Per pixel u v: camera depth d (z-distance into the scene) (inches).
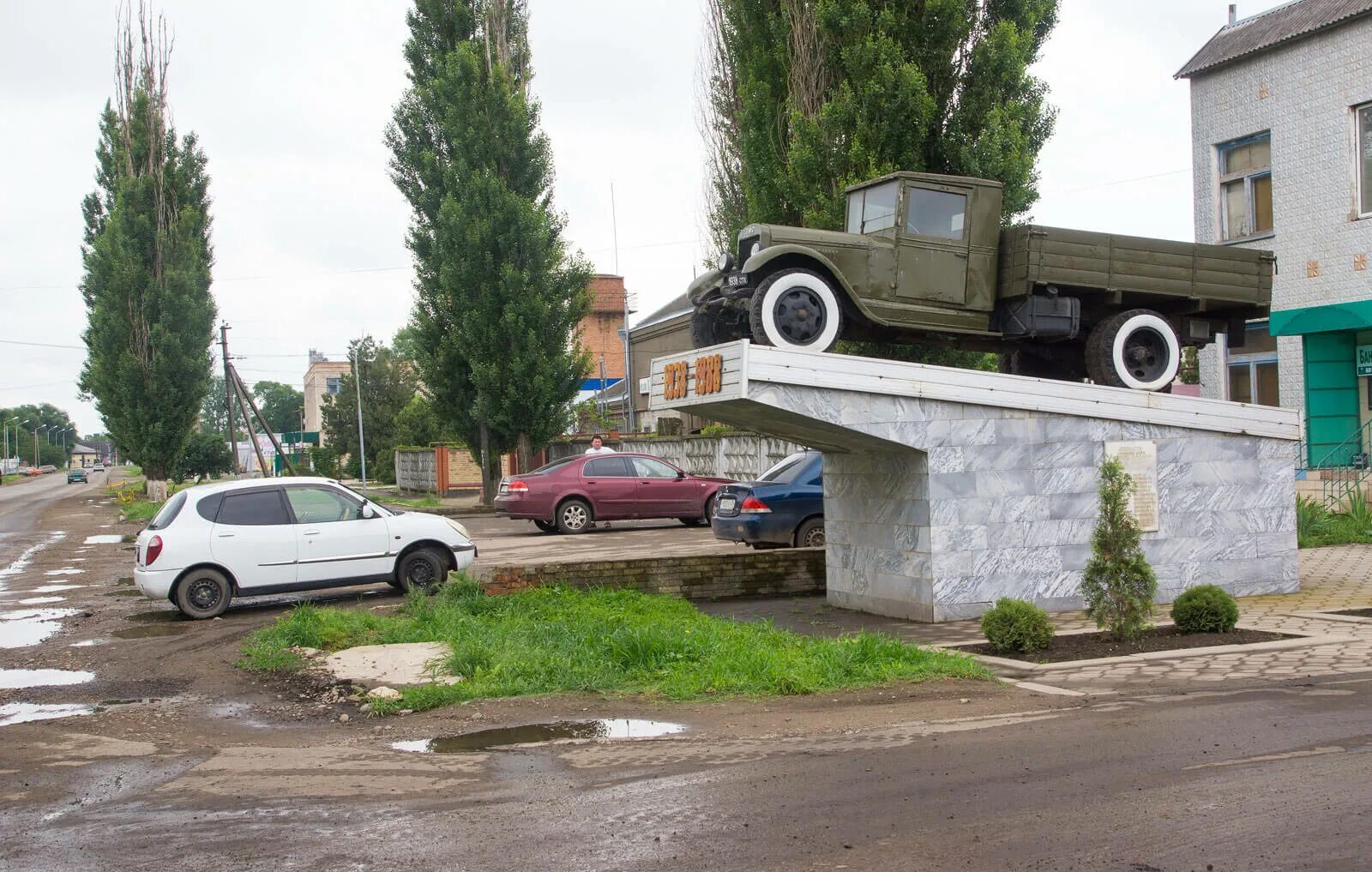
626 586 554.3
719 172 954.1
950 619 455.2
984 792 216.1
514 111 1272.1
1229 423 494.3
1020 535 465.4
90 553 981.8
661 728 289.9
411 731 300.4
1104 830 191.6
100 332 1781.5
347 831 209.2
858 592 508.4
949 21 668.1
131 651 460.4
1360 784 210.5
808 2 701.9
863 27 674.8
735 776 236.7
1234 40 871.7
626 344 1804.9
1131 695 299.9
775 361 423.2
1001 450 463.2
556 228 1309.1
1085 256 470.6
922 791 219.1
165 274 1781.5
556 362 1275.8
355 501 588.1
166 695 371.6
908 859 181.8
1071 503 472.1
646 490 931.3
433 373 1299.2
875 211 482.0
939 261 469.7
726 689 329.7
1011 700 301.9
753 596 571.5
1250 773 220.1
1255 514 500.7
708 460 1102.4
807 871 178.2
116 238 1765.5
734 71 898.1
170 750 287.9
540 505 915.4
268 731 311.4
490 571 539.2
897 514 476.7
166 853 199.3
